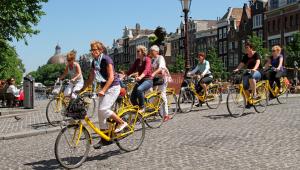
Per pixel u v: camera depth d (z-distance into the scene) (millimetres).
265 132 8883
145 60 9703
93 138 8945
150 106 10016
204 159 6730
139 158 7059
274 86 13461
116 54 126500
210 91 13555
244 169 6020
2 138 10008
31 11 25188
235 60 71750
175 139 8578
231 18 72875
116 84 7219
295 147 7340
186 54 17766
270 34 62938
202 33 82625
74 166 6617
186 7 17375
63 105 11219
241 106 11547
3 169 6828
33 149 8469
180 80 21500
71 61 11102
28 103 18422
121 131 7367
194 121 11016
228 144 7816
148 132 9617
